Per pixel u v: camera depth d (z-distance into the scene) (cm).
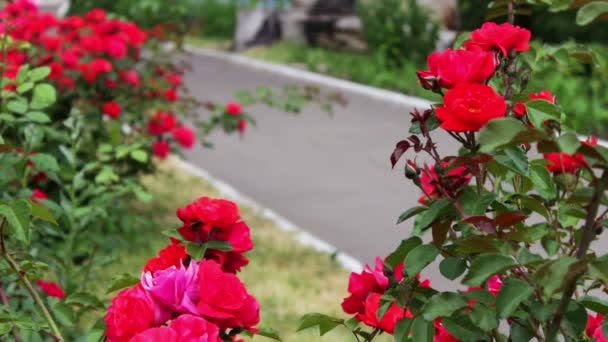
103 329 242
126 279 255
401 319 213
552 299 198
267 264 738
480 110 189
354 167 1116
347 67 1959
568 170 251
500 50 223
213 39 2670
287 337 577
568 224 252
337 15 2312
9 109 411
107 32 749
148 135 745
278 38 2389
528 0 305
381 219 888
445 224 212
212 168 1122
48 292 401
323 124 1407
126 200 888
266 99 820
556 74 1364
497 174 229
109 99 747
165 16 857
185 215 240
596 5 179
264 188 1023
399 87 1725
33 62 700
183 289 212
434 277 636
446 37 1938
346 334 582
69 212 482
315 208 934
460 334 203
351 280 234
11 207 251
